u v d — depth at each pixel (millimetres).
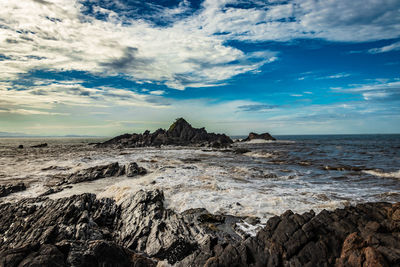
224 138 80312
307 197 13664
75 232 8711
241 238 9039
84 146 68625
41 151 48625
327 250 7188
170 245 8312
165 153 42625
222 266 6918
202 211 11531
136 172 21000
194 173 21500
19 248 6406
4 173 22219
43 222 9508
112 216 10906
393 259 6145
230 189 15523
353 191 15141
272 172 22391
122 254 7312
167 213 10742
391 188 15930
